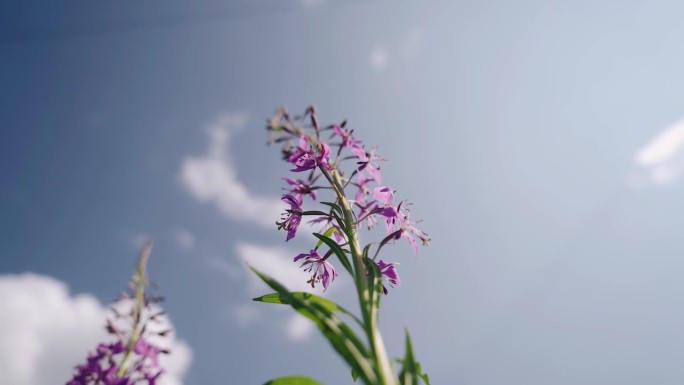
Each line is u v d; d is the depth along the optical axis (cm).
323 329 32
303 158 36
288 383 32
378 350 31
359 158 37
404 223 37
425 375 34
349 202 37
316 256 39
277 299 35
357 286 33
